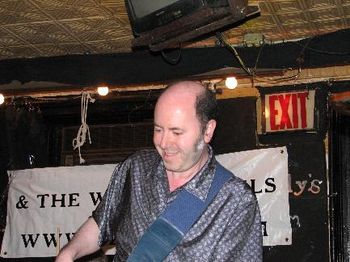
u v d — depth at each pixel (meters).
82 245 2.38
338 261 4.76
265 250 4.90
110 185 2.50
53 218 5.59
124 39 4.88
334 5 4.16
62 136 5.90
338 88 4.97
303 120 5.02
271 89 5.16
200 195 2.34
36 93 5.75
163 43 4.02
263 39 4.77
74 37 4.86
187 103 2.28
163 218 2.30
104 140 5.74
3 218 5.81
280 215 4.86
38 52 5.24
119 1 4.09
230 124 5.20
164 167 2.42
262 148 5.04
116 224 2.47
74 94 5.73
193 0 3.46
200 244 2.29
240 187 2.37
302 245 4.85
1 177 5.85
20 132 5.88
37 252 5.58
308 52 4.61
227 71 4.84
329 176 4.89
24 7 4.23
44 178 5.68
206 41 4.90
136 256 2.26
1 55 5.33
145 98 5.51
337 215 4.82
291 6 4.19
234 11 3.48
